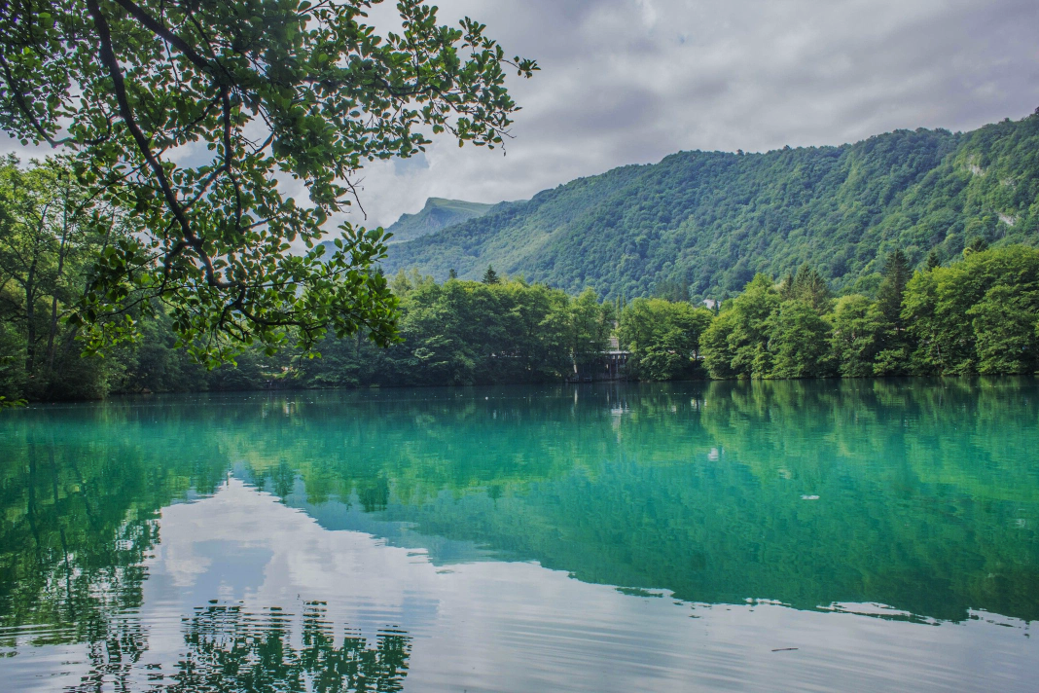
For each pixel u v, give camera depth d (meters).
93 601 9.20
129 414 42.97
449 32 5.90
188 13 5.18
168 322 67.50
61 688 6.62
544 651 7.50
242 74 4.98
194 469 21.19
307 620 8.48
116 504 15.91
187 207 5.41
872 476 18.84
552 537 12.88
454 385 88.50
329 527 13.61
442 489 17.83
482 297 91.50
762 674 6.98
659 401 52.44
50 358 43.88
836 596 9.59
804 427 30.97
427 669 7.09
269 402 55.94
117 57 6.45
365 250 5.74
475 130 6.22
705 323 104.69
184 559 11.30
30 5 5.84
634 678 6.91
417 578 10.26
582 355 101.94
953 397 45.94
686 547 12.19
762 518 14.41
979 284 72.19
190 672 7.04
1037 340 68.56
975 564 11.09
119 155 6.09
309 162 5.16
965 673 7.05
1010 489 16.86
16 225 38.59
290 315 5.70
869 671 7.13
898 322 80.19
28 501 16.33
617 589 9.80
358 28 5.51
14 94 5.87
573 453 24.50
